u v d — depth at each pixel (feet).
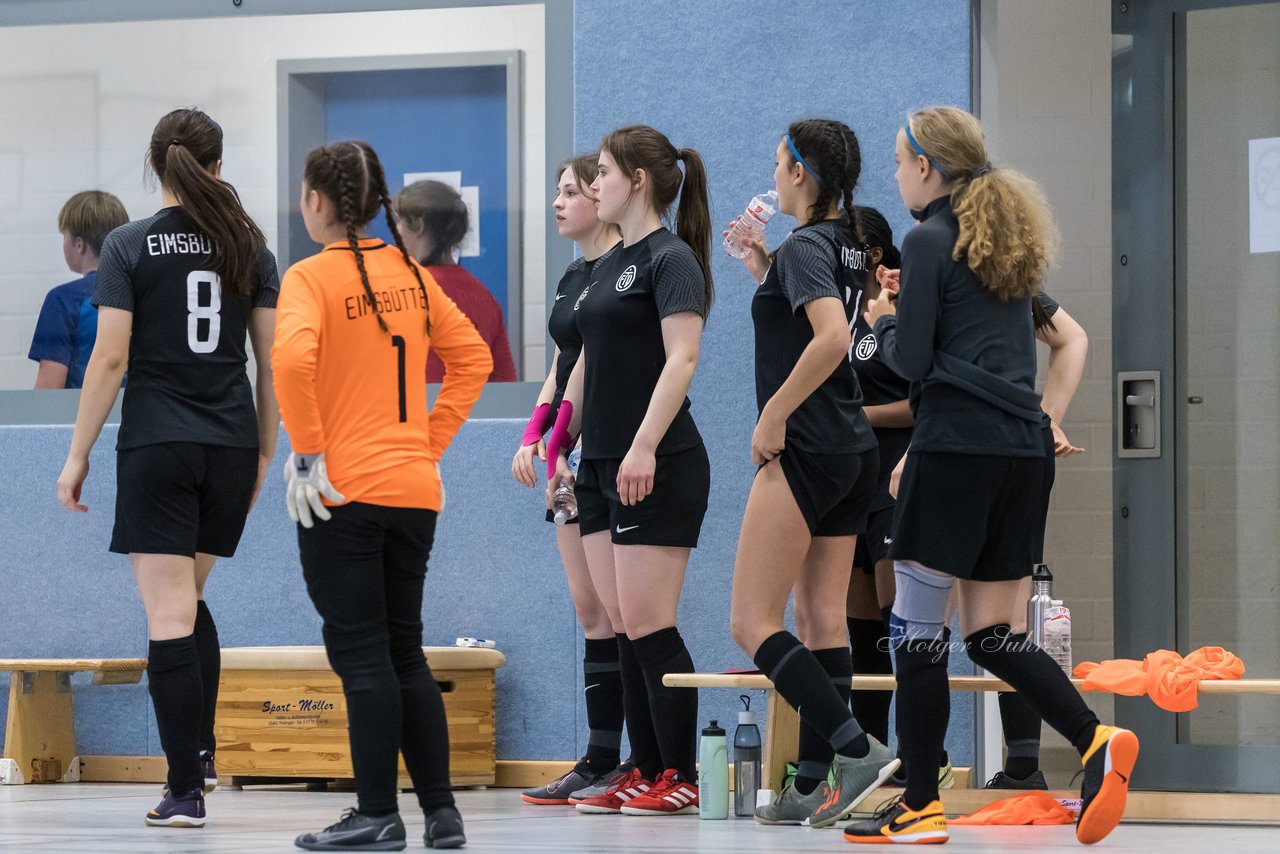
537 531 61.93
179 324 42.96
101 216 67.72
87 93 68.13
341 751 55.98
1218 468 58.59
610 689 52.65
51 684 62.69
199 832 40.22
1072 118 70.49
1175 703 45.80
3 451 65.72
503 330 64.34
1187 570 58.65
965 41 60.18
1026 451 37.63
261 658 57.00
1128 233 59.77
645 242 46.24
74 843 36.99
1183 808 46.47
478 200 64.85
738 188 61.46
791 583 41.86
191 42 67.46
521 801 53.01
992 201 37.81
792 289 41.70
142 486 41.98
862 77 60.85
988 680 50.19
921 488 37.60
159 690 41.65
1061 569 68.59
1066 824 45.62
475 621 62.08
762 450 41.32
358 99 66.13
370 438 34.73
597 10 63.21
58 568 65.16
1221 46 59.11
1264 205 58.54
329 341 34.78
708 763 45.93
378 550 34.76
